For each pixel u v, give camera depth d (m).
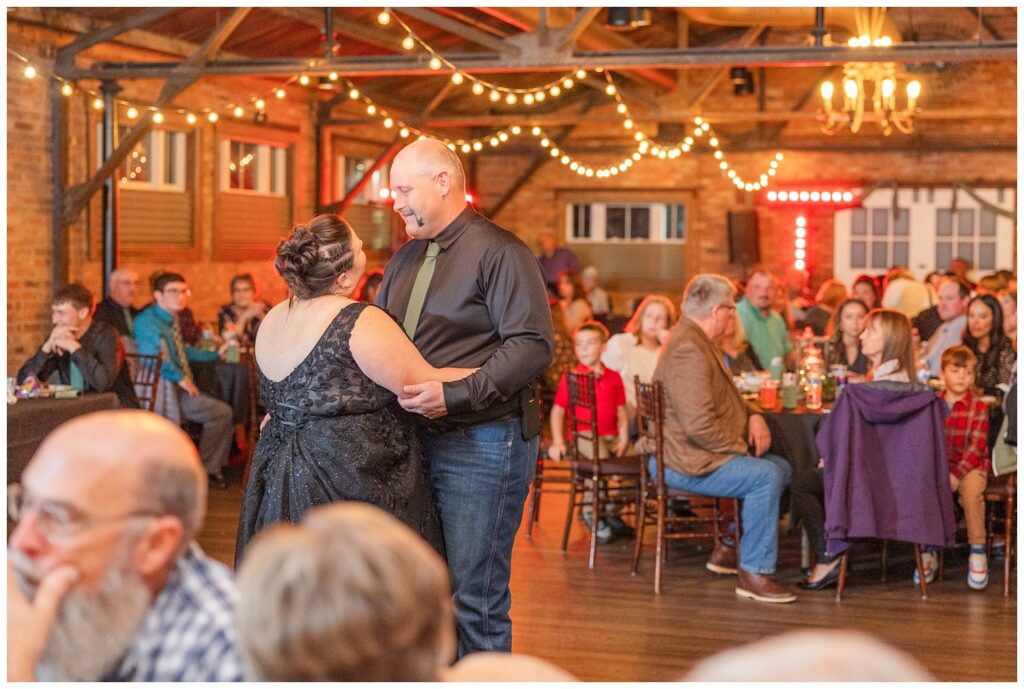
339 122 13.02
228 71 8.74
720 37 15.42
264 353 3.21
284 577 1.33
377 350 3.10
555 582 5.79
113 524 1.72
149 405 7.55
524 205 16.69
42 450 1.76
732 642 4.84
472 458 3.39
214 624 1.72
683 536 5.81
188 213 11.00
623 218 16.50
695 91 14.88
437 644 1.37
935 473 5.47
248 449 8.14
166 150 10.80
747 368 7.51
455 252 3.43
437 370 3.23
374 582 1.32
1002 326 7.18
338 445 3.10
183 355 8.00
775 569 5.74
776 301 9.92
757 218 15.85
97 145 9.41
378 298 3.60
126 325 8.08
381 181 14.73
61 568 1.72
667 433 5.65
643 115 13.54
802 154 15.68
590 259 16.62
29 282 8.78
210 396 8.43
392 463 3.18
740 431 5.68
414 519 3.21
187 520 1.76
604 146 16.33
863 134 15.47
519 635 4.91
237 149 11.83
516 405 3.42
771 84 15.62
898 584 5.81
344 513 1.40
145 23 8.69
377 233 14.75
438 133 15.60
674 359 5.61
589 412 6.45
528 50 8.55
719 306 5.64
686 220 16.14
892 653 1.06
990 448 6.48
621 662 4.55
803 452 5.95
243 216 11.88
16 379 6.38
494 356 3.31
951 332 8.06
